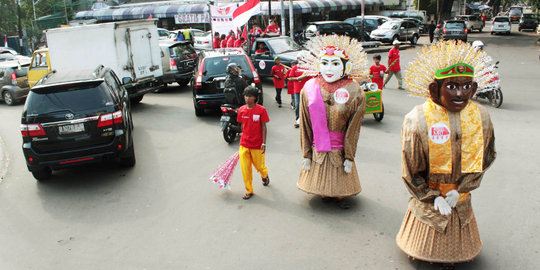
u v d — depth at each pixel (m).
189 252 4.28
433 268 3.74
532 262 3.82
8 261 4.33
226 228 4.71
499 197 5.16
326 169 4.83
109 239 4.66
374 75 9.95
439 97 3.32
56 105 6.00
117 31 10.59
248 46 15.06
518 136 7.54
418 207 3.62
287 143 7.70
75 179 6.50
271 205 5.20
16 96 13.08
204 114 10.30
